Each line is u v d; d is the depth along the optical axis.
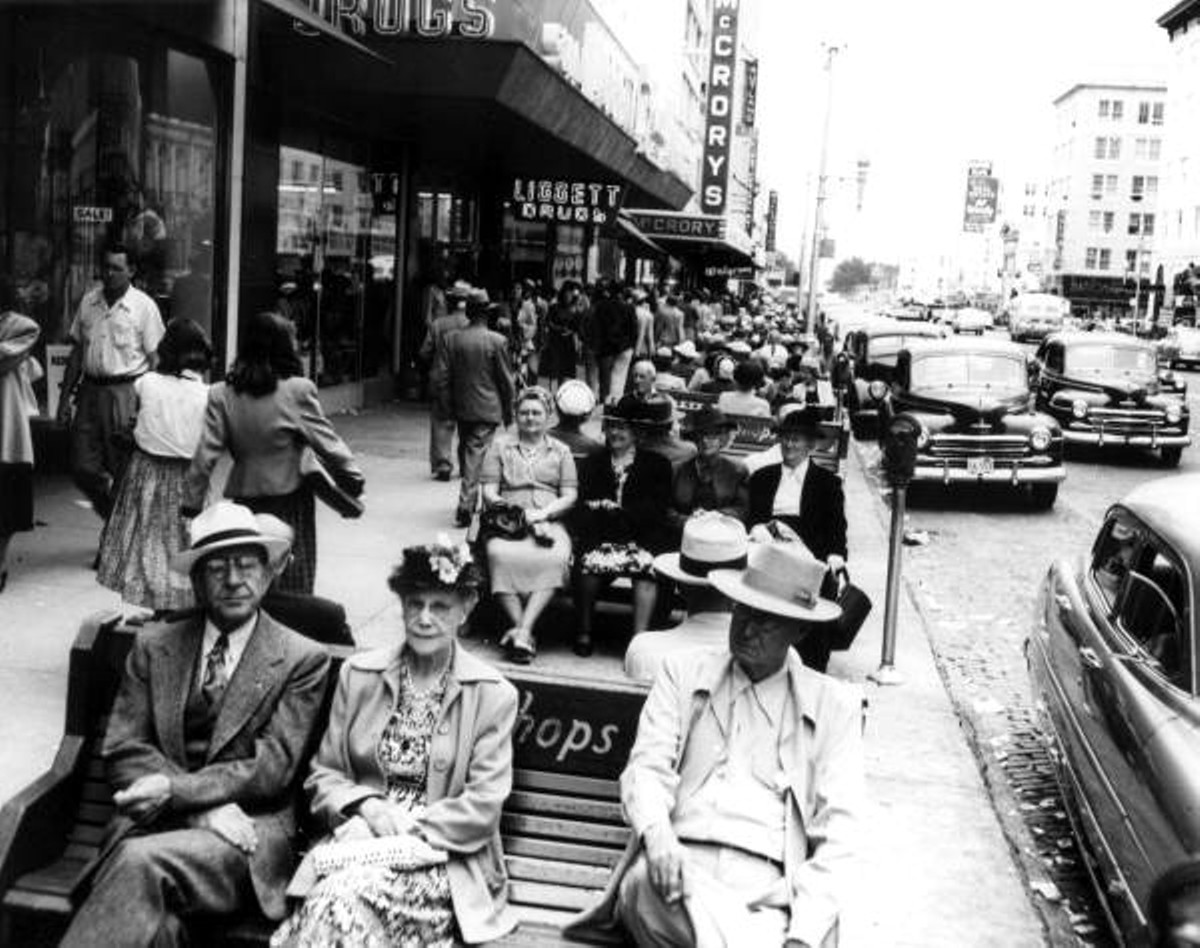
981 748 8.27
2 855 4.52
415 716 4.57
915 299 127.25
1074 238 126.75
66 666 8.02
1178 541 5.98
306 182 18.97
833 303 100.69
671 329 29.62
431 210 25.09
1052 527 17.08
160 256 14.91
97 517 12.01
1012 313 78.19
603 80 24.31
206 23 15.10
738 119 73.38
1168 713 5.29
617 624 9.73
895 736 8.36
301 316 19.03
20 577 9.88
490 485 9.23
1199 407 36.91
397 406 22.28
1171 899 4.52
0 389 9.12
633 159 27.81
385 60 14.81
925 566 14.16
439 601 4.48
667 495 9.13
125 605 9.27
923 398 18.64
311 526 7.66
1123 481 21.72
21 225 13.23
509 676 4.87
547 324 26.34
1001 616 12.09
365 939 4.16
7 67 12.95
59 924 4.48
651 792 4.35
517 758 4.84
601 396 23.75
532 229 34.38
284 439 7.42
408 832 4.40
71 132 13.69
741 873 4.32
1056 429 18.11
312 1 15.99
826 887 4.22
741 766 4.45
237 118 15.96
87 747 4.91
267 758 4.59
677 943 4.23
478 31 16.08
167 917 4.29
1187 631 5.52
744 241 54.75
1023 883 6.41
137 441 7.93
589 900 4.64
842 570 8.65
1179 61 95.12
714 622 5.85
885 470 9.48
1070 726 6.53
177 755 4.64
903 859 6.57
